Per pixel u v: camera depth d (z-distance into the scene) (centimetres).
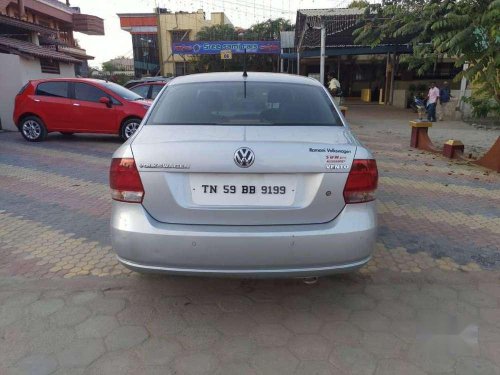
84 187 641
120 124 1027
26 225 479
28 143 1048
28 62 1391
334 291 338
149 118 329
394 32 844
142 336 280
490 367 253
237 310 312
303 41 2078
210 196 267
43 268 372
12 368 249
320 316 305
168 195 266
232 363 256
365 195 275
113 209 280
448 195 602
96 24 2980
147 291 336
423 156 902
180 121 321
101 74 3972
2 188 636
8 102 1285
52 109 1041
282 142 271
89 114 1031
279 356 262
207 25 3756
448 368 252
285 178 266
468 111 1689
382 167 789
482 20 639
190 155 264
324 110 342
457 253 405
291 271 267
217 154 262
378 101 2973
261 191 266
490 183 670
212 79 375
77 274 362
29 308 310
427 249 413
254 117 327
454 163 824
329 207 269
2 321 294
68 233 454
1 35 1539
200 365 254
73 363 254
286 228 266
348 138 298
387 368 252
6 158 859
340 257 268
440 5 698
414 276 360
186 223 268
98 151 940
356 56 3152
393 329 289
